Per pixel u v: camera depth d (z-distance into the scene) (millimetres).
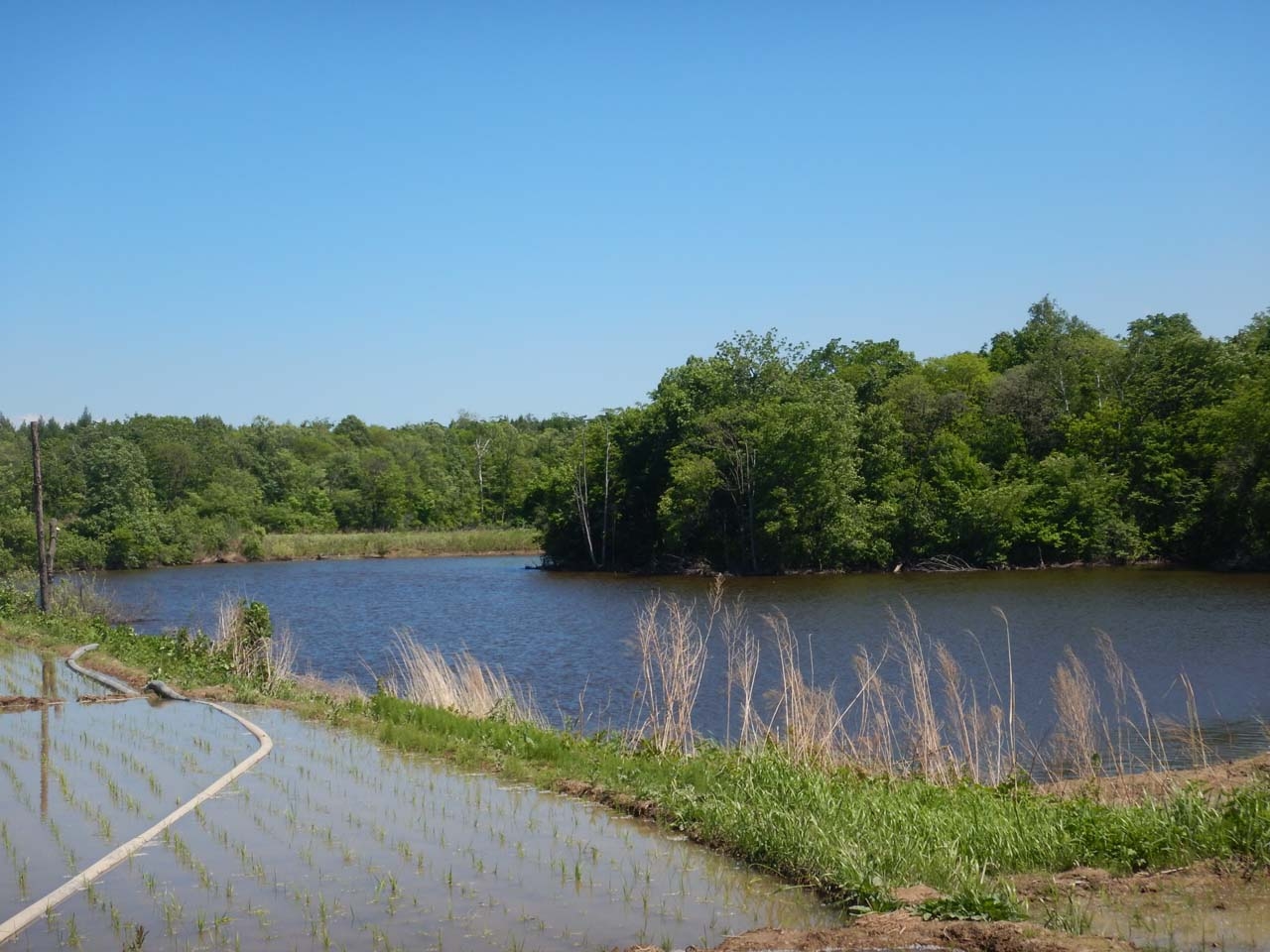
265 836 11062
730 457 67812
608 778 13195
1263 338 77000
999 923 7672
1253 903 8500
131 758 15062
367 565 84188
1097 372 73250
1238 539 61094
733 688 24156
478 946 8016
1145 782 14055
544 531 83125
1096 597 44969
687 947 7965
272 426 154375
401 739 15977
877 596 48219
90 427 120312
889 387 77062
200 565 86312
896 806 11094
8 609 37344
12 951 7949
